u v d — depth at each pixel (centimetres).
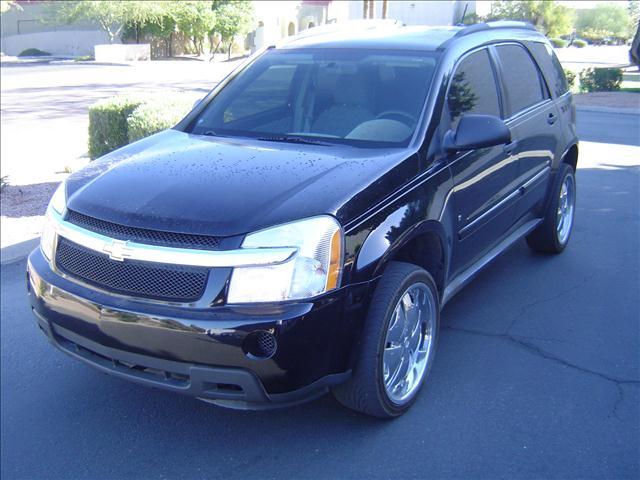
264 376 329
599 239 708
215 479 355
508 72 546
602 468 351
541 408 405
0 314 565
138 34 4897
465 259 475
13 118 1708
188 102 842
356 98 464
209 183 370
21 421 416
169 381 344
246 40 5441
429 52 475
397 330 385
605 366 453
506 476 347
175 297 334
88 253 361
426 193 401
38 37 5569
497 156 490
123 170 403
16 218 780
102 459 379
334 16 6078
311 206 344
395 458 363
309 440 381
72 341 372
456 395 420
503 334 499
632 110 1677
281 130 468
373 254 355
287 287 329
